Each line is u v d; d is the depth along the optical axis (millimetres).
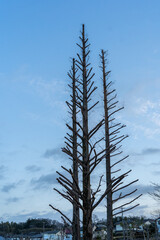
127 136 12734
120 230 62938
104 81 16688
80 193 3070
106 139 13398
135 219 53000
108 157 12797
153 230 51531
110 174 13109
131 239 50719
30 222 115875
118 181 3125
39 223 113688
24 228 111812
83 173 3264
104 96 15852
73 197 3096
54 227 106250
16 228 109688
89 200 3104
